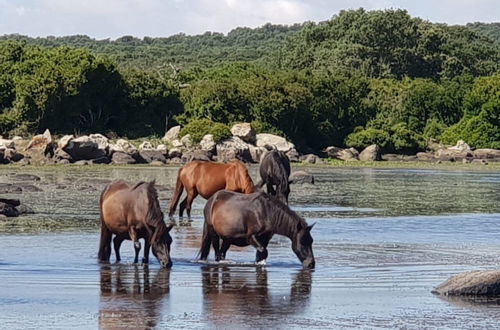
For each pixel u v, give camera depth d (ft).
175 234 80.28
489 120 308.40
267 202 62.39
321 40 479.41
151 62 525.75
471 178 193.36
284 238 78.23
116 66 287.28
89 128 275.59
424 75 464.24
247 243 62.54
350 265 63.87
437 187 158.61
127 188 62.03
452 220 98.12
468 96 322.14
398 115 338.95
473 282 52.75
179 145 254.68
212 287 54.08
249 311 47.11
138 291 52.39
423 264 64.85
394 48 459.73
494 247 75.20
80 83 264.72
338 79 317.83
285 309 47.83
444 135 319.06
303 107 293.23
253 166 234.38
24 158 219.41
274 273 59.77
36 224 85.71
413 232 86.02
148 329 42.65
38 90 259.19
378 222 94.48
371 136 296.10
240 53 602.44
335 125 312.71
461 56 487.61
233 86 291.17
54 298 49.90
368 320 45.50
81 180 149.38
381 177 192.75
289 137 293.84
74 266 61.21
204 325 43.62
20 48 288.10
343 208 111.34
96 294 51.26
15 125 262.67
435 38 477.77
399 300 50.83
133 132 281.95
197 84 306.35
